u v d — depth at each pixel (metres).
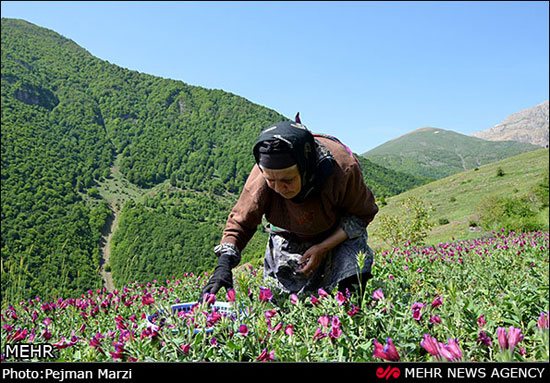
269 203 2.45
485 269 4.46
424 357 1.79
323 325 1.81
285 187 2.12
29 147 139.38
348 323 1.93
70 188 125.75
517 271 4.91
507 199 25.66
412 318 1.93
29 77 192.50
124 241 89.94
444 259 6.18
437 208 42.66
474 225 27.50
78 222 102.19
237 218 2.46
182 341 1.75
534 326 2.10
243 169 157.88
